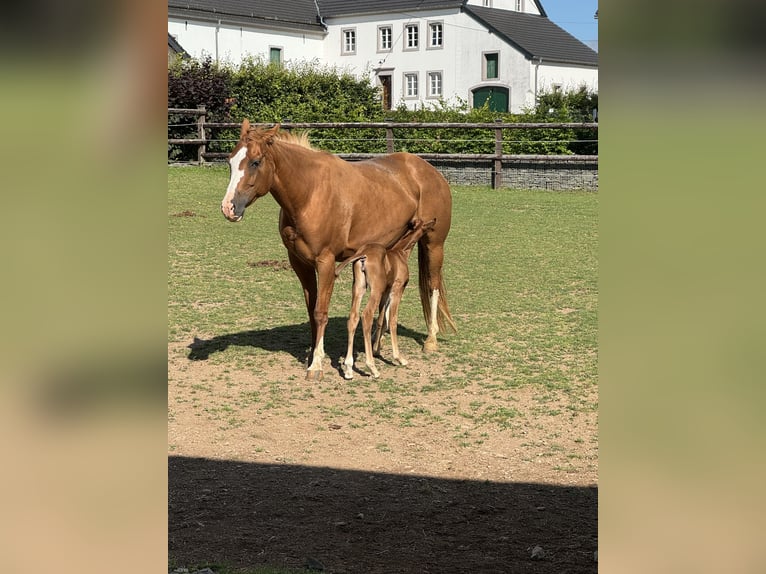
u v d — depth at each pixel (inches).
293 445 209.3
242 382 259.0
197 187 695.1
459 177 772.6
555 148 762.2
